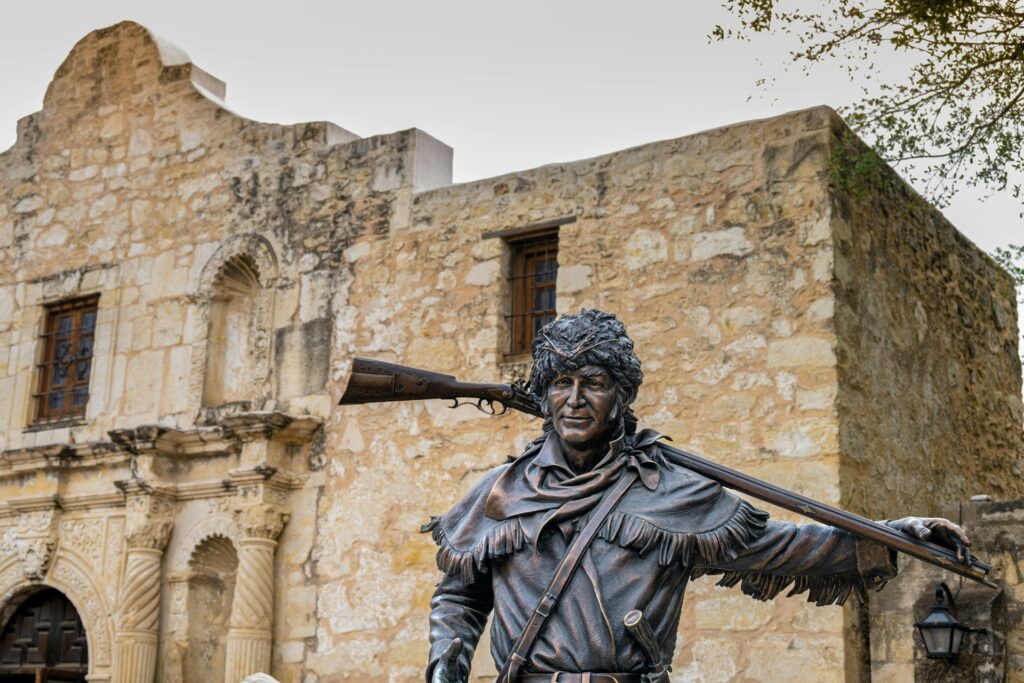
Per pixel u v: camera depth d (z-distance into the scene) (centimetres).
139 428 1550
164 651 1544
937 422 1427
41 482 1664
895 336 1351
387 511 1436
